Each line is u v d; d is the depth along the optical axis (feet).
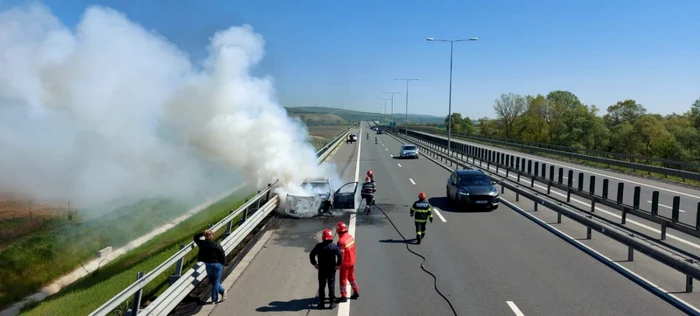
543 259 39.93
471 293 31.83
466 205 63.05
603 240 46.65
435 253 42.37
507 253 42.06
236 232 42.65
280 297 31.71
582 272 36.22
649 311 28.40
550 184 76.38
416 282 34.30
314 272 37.29
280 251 43.93
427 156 159.63
